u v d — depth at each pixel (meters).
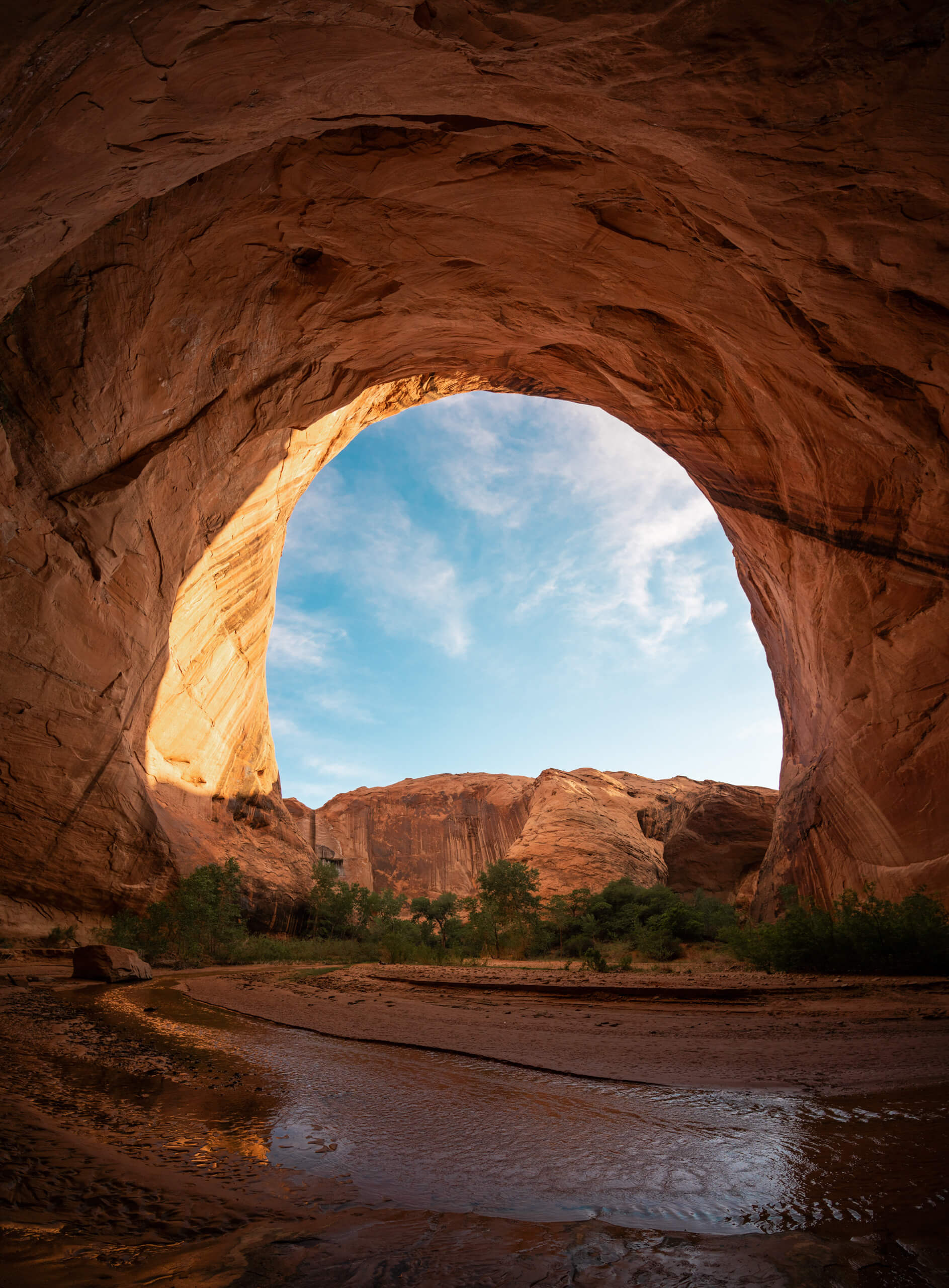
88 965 9.73
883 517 13.12
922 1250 1.53
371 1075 3.83
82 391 12.76
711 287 10.22
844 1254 1.52
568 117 4.82
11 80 2.81
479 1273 1.45
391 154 9.62
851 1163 2.23
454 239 11.57
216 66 3.31
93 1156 2.29
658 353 14.12
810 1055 4.40
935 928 9.47
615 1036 5.21
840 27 3.98
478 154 9.22
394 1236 1.67
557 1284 1.39
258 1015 6.33
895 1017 5.98
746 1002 7.13
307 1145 2.52
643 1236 1.66
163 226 11.28
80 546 14.38
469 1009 6.78
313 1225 1.76
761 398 13.38
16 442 12.63
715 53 4.05
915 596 13.12
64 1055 4.24
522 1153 2.42
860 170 5.44
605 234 10.07
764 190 5.98
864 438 12.30
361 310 14.77
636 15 3.66
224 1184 2.09
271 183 10.59
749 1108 3.06
